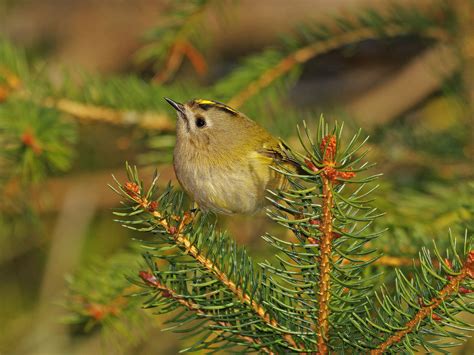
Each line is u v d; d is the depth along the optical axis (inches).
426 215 312.8
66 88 342.0
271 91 362.3
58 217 455.5
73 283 294.7
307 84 524.4
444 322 189.2
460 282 178.4
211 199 305.4
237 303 204.8
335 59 471.2
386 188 337.7
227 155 300.5
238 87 360.5
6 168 335.6
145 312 293.0
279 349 206.8
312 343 203.0
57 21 530.9
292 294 207.2
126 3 521.7
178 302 207.2
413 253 275.6
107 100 345.7
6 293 450.3
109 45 522.0
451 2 365.7
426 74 453.7
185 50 359.6
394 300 196.5
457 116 374.0
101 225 452.4
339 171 178.2
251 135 305.0
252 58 362.9
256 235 361.1
